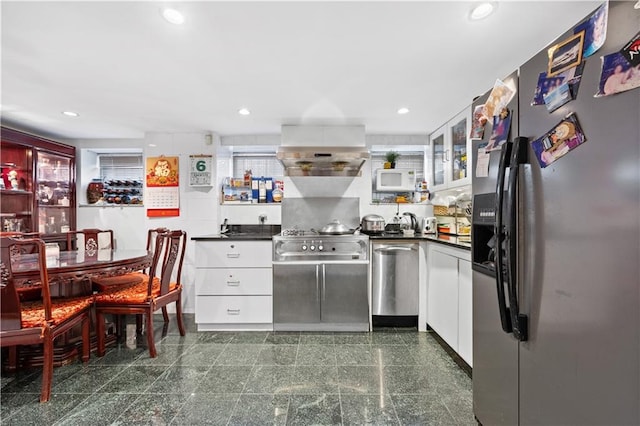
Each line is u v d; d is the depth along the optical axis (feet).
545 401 3.24
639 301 2.29
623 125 2.38
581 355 2.78
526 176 3.46
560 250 2.99
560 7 4.36
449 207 10.51
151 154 11.27
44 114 9.07
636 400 2.32
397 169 11.35
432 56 5.75
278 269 9.27
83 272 6.72
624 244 2.39
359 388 6.14
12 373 6.68
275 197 11.60
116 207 12.00
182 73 6.42
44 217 10.76
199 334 9.04
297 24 4.75
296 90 7.34
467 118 8.55
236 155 12.50
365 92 7.48
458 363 7.17
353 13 4.50
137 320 9.14
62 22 4.66
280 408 5.50
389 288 9.35
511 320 3.64
